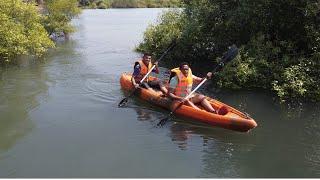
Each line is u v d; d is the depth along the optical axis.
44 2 24.31
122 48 18.48
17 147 7.56
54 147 7.55
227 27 12.70
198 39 14.09
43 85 11.79
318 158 7.19
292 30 11.86
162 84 10.12
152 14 38.41
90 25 29.09
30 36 15.17
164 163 6.98
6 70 13.83
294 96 10.33
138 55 16.66
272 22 11.84
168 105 9.24
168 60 15.23
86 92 11.05
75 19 33.78
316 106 9.83
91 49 18.34
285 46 11.61
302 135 8.15
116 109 9.65
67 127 8.52
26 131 8.31
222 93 10.91
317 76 10.63
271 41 12.27
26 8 16.17
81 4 50.59
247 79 11.23
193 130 8.41
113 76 12.91
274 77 11.03
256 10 11.48
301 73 10.53
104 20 33.06
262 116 9.19
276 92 10.88
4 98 10.51
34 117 9.10
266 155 7.32
